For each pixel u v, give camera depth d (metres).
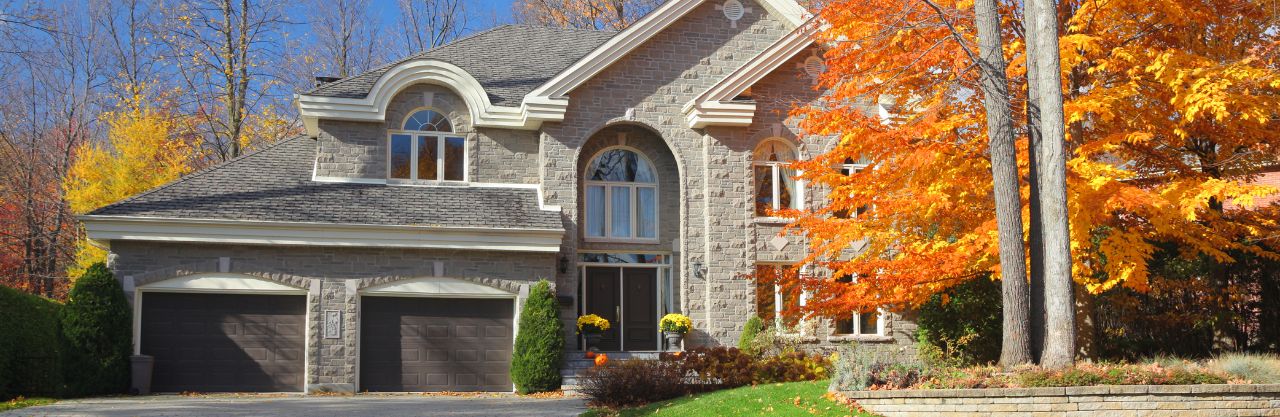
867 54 19.25
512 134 25.25
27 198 39.56
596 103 25.00
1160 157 19.92
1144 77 18.34
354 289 22.39
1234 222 19.78
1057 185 15.56
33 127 43.25
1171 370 14.48
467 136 24.97
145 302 21.62
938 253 19.28
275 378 22.09
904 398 14.38
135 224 21.17
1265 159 19.84
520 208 23.80
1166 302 22.88
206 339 21.88
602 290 25.56
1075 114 17.28
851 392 14.95
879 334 25.55
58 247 39.28
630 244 25.73
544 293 22.75
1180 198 16.88
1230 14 18.39
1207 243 18.98
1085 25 17.98
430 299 23.02
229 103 37.38
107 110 43.75
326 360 22.11
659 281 25.86
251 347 22.08
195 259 21.72
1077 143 18.59
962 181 19.06
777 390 16.34
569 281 24.30
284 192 23.08
